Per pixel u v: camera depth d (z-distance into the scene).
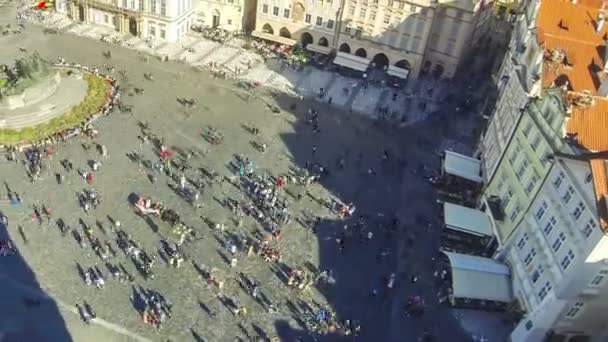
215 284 78.25
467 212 92.25
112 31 131.12
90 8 130.00
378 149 109.38
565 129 73.88
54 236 80.81
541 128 80.00
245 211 90.31
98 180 91.00
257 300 77.12
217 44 133.12
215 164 98.44
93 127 101.69
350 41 133.00
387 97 124.94
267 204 91.69
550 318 71.06
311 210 92.88
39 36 124.69
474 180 100.38
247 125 109.44
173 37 130.00
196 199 90.31
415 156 108.94
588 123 73.94
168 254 81.25
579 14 93.75
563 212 70.38
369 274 83.69
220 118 110.00
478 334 77.50
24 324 69.44
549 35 88.38
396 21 127.06
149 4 125.31
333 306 78.06
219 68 124.81
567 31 91.94
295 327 74.50
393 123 117.19
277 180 96.94
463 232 91.06
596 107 75.12
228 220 88.06
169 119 107.12
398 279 83.56
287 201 93.50
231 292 77.62
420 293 82.00
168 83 117.25
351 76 129.88
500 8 147.88
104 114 105.19
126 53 124.44
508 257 82.75
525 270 77.31
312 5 131.25
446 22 127.00
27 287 73.62
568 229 68.62
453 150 112.06
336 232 89.69
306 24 134.50
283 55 133.00
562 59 84.31
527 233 78.44
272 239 86.12
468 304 80.69
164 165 96.12
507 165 89.38
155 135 102.50
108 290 75.00
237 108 113.69
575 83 82.19
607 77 79.00
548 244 72.56
